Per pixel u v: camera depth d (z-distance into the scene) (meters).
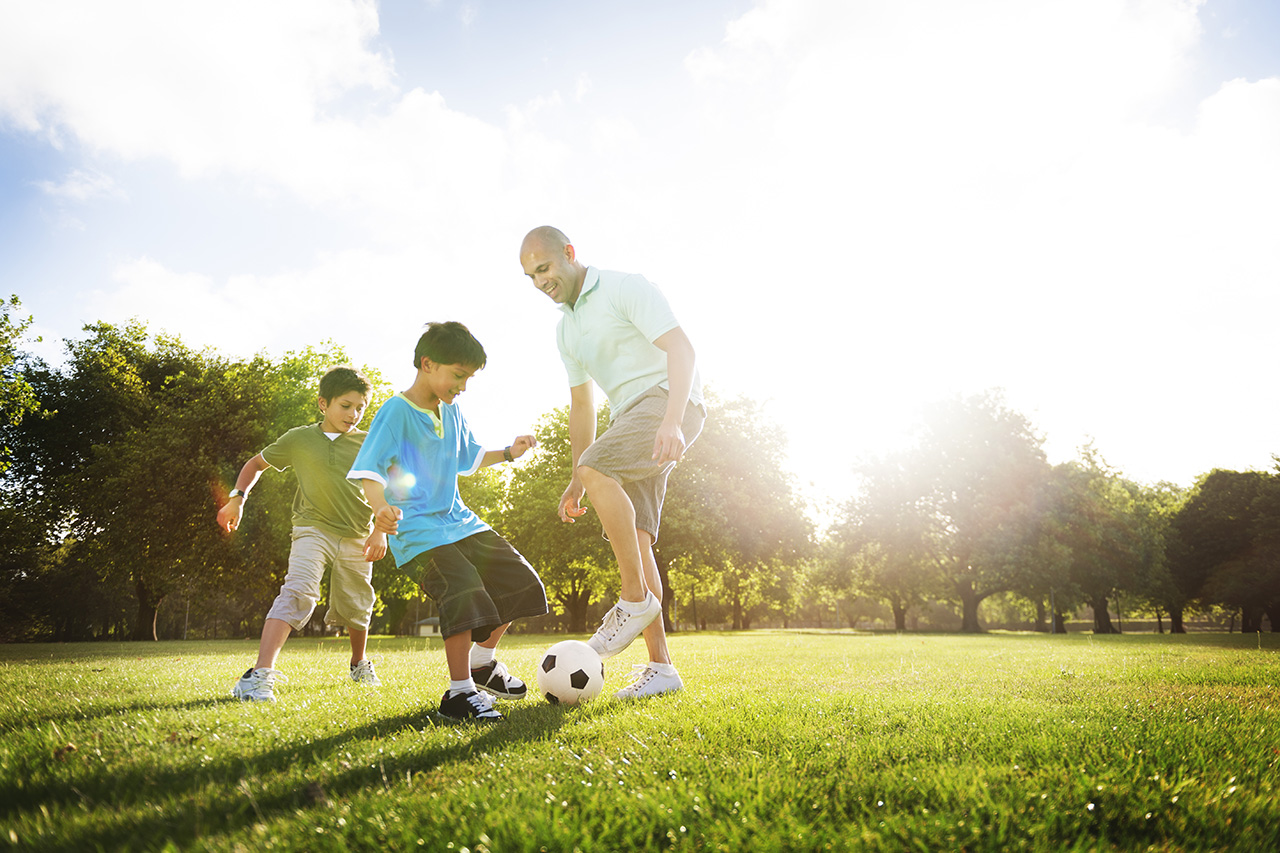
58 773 1.68
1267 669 4.89
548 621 62.06
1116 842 1.30
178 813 1.37
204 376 26.72
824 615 85.31
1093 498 35.19
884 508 38.38
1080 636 18.94
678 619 73.69
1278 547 38.47
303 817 1.34
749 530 30.77
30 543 26.03
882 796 1.53
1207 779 1.63
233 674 4.93
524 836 1.24
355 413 4.24
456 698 2.66
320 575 4.09
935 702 2.96
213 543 23.50
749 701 2.91
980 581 36.22
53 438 27.06
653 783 1.61
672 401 3.23
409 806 1.42
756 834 1.27
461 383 3.18
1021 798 1.47
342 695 3.50
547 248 3.54
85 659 7.46
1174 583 39.84
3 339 21.41
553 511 30.89
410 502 3.04
